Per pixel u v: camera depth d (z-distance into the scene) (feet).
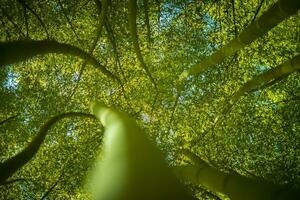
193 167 20.68
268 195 12.02
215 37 36.52
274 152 40.29
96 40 21.38
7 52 16.58
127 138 9.25
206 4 33.12
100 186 8.12
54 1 33.88
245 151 40.81
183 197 7.25
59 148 41.68
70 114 23.41
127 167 7.84
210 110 40.37
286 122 39.78
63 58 38.68
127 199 7.21
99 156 38.17
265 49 37.73
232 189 14.37
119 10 31.78
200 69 25.61
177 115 40.70
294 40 37.40
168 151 39.32
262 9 34.37
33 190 40.47
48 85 40.16
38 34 34.86
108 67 38.04
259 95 40.47
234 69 38.01
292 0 15.14
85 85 40.37
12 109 39.40
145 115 40.55
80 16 35.55
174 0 35.01
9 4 29.55
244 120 40.88
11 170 17.79
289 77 38.96
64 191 40.70
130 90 39.93
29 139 40.42
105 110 16.84
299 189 11.56
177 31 37.99
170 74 39.75
